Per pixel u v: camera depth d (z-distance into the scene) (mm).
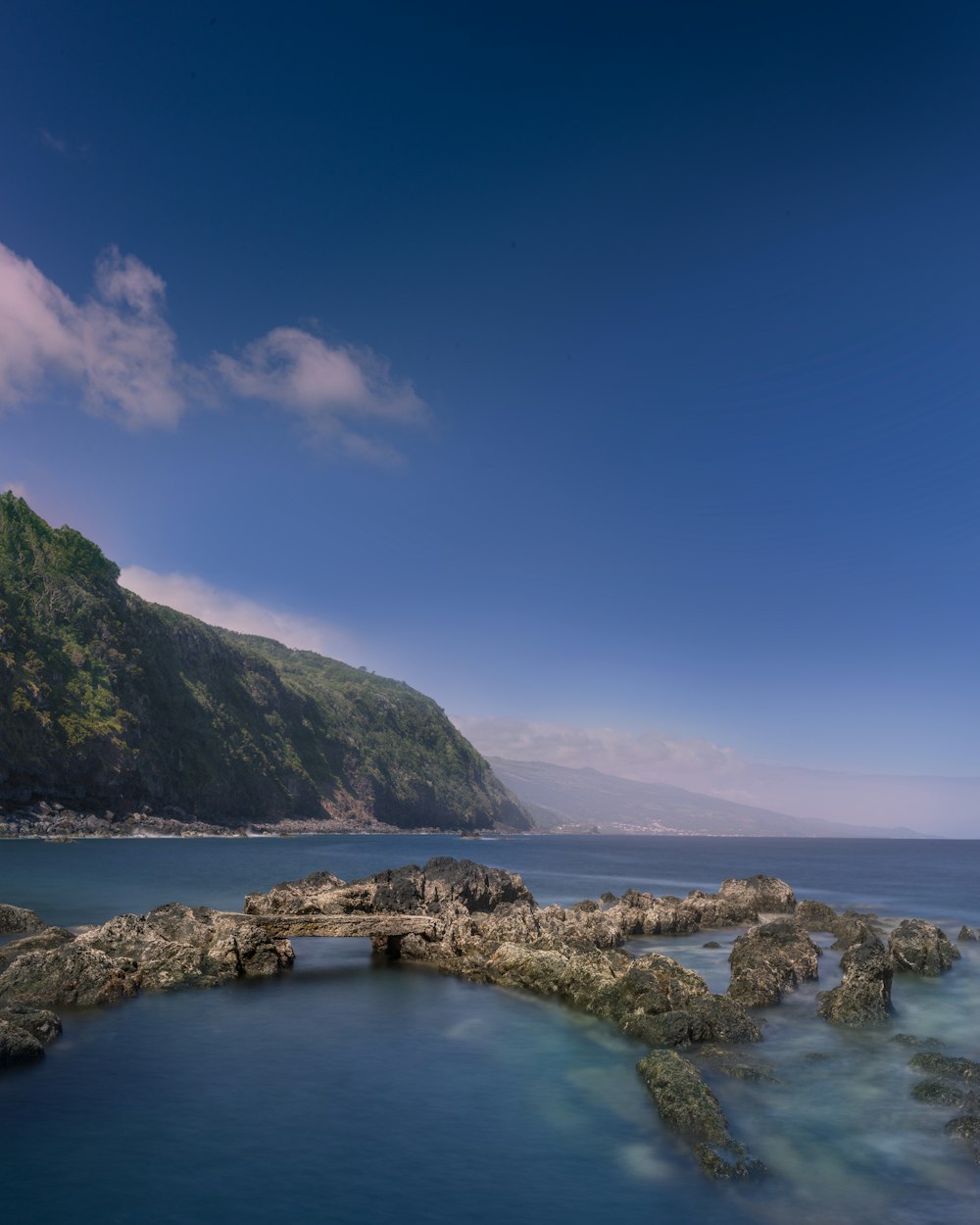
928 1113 16969
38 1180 13266
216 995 26078
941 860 165375
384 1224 12156
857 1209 12914
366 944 36969
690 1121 15852
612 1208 12844
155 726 170750
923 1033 23719
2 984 23812
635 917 43500
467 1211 12633
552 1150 14977
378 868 94062
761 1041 22375
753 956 30203
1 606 146625
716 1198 13258
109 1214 12211
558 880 88250
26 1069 18453
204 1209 12438
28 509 179125
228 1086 17766
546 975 27859
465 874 46062
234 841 149875
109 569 193000
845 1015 24484
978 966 35156
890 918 55500
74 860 86250
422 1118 16312
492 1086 18281
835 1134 15883
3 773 129250
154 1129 15391
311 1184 13414
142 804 157250
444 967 31438
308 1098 17250
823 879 101500
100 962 25297
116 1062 19078
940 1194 13484
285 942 31594
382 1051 20703
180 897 54812
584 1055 20625
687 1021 21891
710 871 111375
